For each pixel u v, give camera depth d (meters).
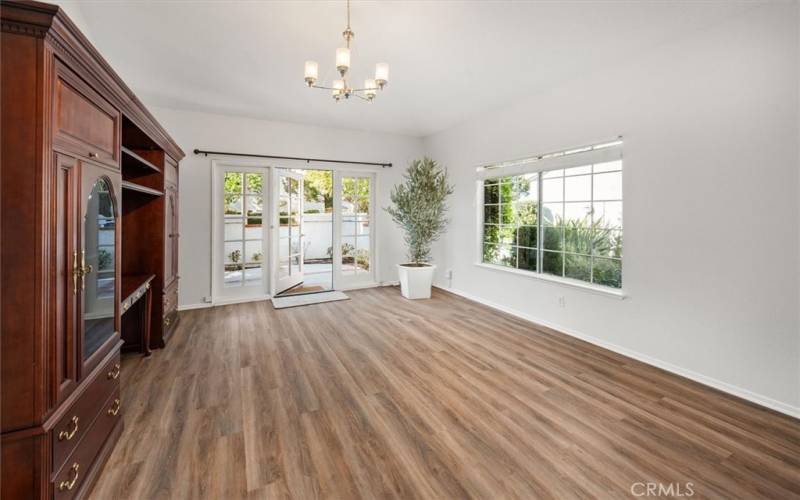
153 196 3.29
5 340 1.24
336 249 5.77
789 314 2.24
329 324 4.07
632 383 2.65
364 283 6.04
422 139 6.27
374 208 6.05
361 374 2.79
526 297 4.26
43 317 1.29
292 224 5.90
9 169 1.25
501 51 2.98
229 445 1.91
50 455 1.31
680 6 2.33
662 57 2.85
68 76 1.43
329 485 1.62
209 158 4.75
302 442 1.94
